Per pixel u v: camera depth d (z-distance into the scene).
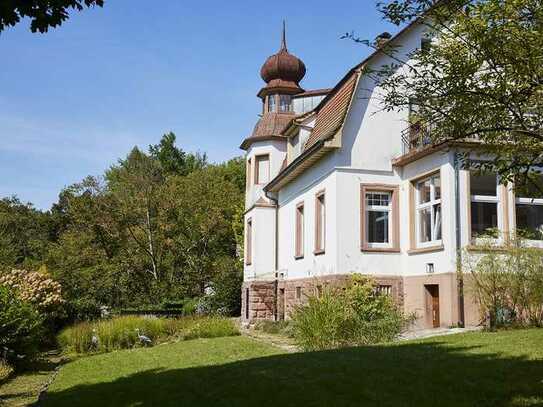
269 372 9.01
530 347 9.41
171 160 58.25
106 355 15.38
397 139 17.94
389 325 12.88
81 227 35.53
